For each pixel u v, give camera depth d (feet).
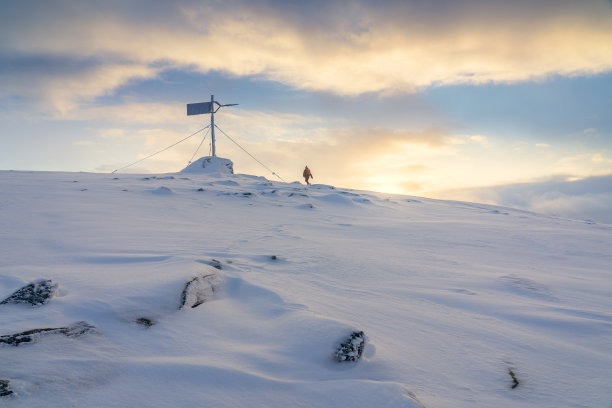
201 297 12.40
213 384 7.11
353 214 50.24
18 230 23.32
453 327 12.18
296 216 43.57
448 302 15.07
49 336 8.26
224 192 54.03
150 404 6.36
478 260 25.84
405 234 36.37
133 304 10.69
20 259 16.89
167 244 22.52
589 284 19.92
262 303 12.53
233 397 6.79
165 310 10.89
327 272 19.16
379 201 65.92
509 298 16.26
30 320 9.15
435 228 41.34
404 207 62.69
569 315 14.03
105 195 43.47
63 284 11.88
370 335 10.87
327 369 8.35
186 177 77.77
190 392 6.81
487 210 67.77
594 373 9.27
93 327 9.12
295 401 6.80
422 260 24.31
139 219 31.53
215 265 16.78
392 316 12.84
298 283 16.29
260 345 9.30
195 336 9.68
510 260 26.63
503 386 8.43
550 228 45.65
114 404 6.26
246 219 38.04
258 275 16.44
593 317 13.99
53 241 21.08
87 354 7.84
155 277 12.63
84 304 10.32
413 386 8.09
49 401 6.07
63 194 41.19
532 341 11.28
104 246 20.56
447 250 29.22
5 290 11.14
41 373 6.78
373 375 8.46
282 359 8.54
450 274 20.53
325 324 9.82
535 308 14.73
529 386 8.51
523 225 48.44
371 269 20.54
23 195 38.09
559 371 9.33
